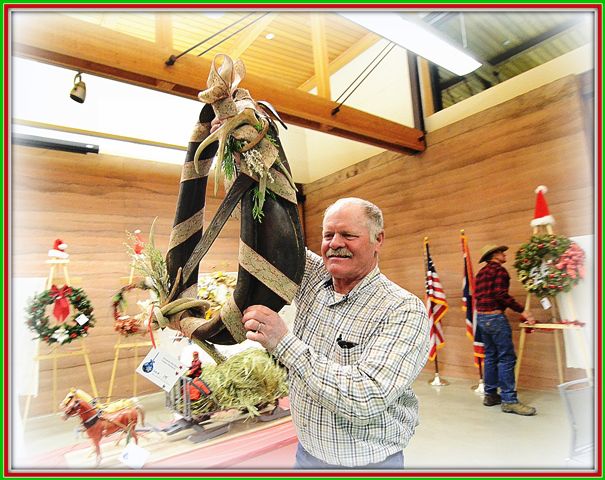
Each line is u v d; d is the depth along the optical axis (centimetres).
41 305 342
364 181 554
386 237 521
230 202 105
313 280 152
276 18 473
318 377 106
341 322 133
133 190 482
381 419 126
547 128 384
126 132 486
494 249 371
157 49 285
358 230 130
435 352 428
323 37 418
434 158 473
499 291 348
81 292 360
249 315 100
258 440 225
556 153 377
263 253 101
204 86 302
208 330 105
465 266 410
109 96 478
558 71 382
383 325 124
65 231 436
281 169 108
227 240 516
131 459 197
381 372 112
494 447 272
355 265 130
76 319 350
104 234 457
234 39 489
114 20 418
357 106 570
